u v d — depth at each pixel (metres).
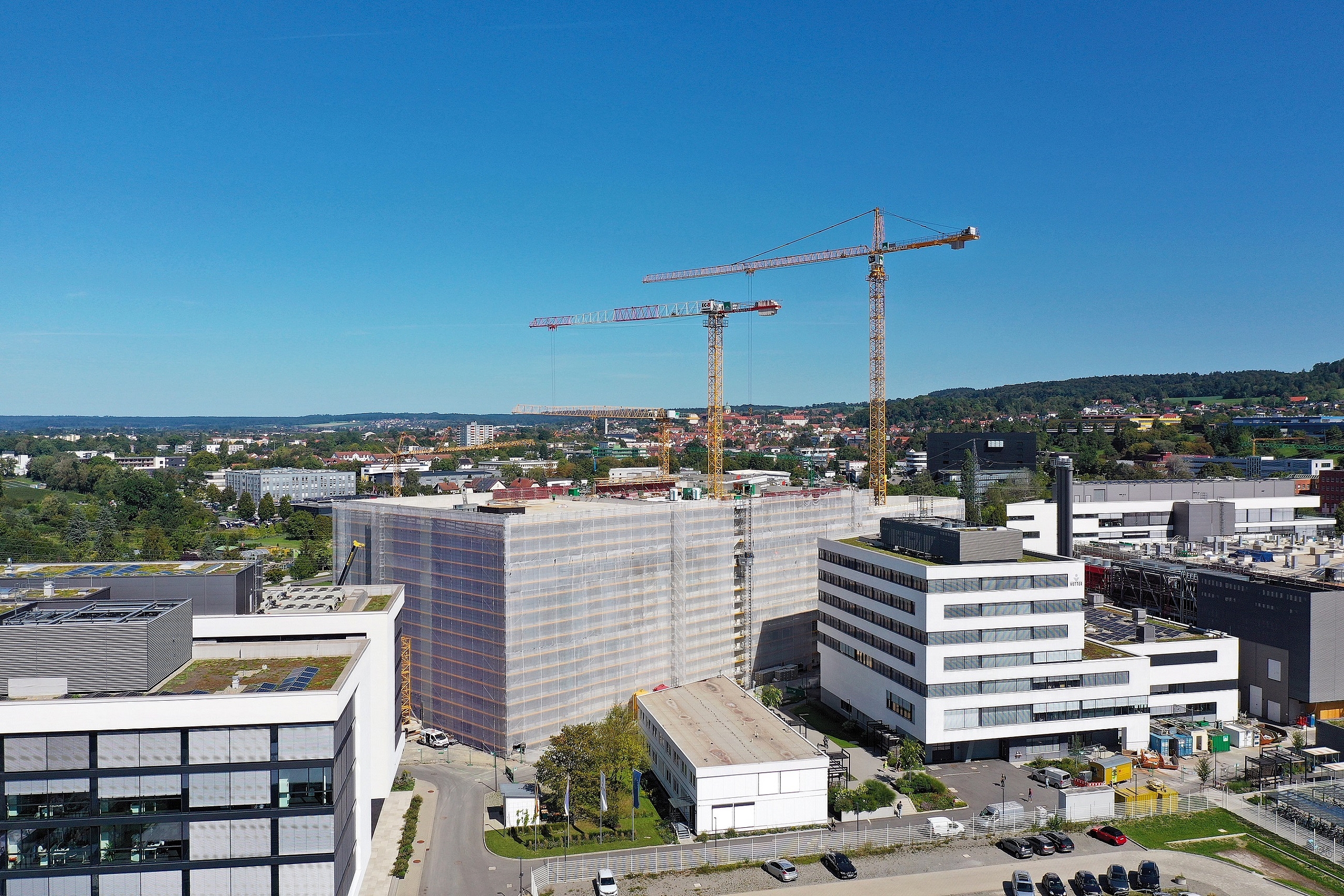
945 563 133.88
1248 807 113.88
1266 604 148.25
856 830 108.31
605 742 114.44
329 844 73.81
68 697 74.44
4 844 70.31
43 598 92.88
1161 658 143.38
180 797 72.00
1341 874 96.25
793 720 152.62
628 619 154.38
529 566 137.38
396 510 155.75
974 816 111.75
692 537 166.50
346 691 79.00
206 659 89.06
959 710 128.12
